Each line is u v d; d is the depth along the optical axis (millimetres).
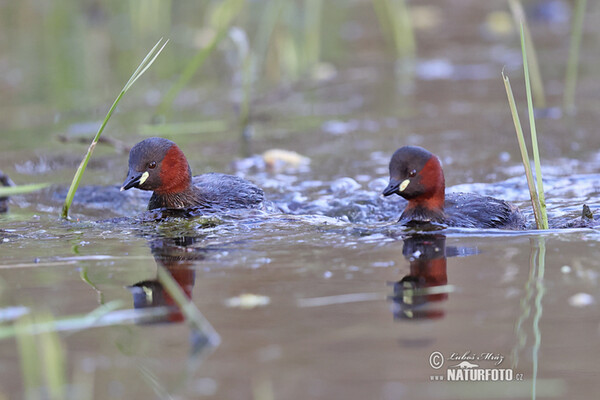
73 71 24141
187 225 11078
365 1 33875
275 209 12281
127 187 11695
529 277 8281
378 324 7203
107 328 7316
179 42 27203
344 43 27047
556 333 6965
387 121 18297
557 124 17172
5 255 9695
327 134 17484
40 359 6652
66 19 31219
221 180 12688
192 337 7062
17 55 26062
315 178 14156
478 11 30922
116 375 6418
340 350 6719
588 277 8203
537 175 10312
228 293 8070
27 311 7680
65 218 11789
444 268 8711
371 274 8570
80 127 18594
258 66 24562
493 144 15938
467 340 6852
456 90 20844
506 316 7289
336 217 11852
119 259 9406
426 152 10906
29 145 17266
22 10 32250
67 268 9078
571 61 18328
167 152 11797
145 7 27984
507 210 11258
